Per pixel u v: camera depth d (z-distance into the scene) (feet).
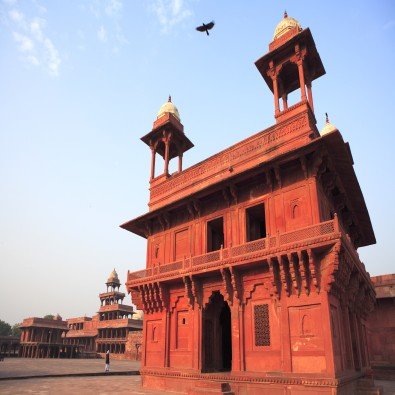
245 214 54.49
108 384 64.90
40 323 189.67
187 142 80.84
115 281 226.79
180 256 61.98
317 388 39.09
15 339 192.13
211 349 56.24
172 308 59.21
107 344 187.21
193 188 64.95
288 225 48.39
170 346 57.47
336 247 41.09
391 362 79.00
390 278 83.87
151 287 60.95
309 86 62.08
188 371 52.85
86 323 217.97
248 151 58.13
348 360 46.52
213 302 58.90
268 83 64.75
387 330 81.66
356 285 51.65
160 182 73.61
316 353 40.63
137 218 68.18
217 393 43.98
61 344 177.68
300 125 53.06
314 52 58.65
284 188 50.49
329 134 43.42
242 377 45.39
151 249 67.87
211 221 59.47
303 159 47.70
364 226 70.79
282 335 43.73
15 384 62.95
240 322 48.42
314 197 46.83
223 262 50.62
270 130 56.24
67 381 70.23
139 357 162.20
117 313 205.67
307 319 42.52
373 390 47.19
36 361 132.77
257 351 46.16
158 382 56.59
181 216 64.44
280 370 43.19
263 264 48.06
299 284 44.24
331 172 50.08
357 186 55.26
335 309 45.09
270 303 46.85
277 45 60.85
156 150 82.38
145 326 62.69
